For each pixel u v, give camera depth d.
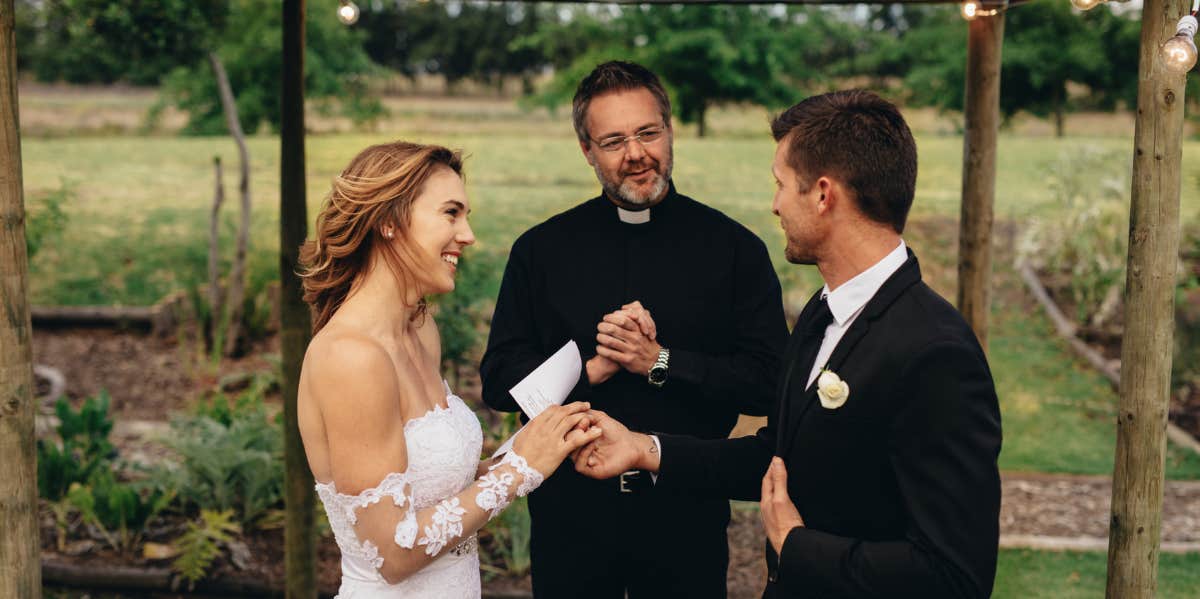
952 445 1.69
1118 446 2.64
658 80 2.78
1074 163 9.66
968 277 4.36
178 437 5.28
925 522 1.68
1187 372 7.67
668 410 2.82
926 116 17.61
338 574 4.65
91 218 11.20
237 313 8.57
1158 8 2.45
